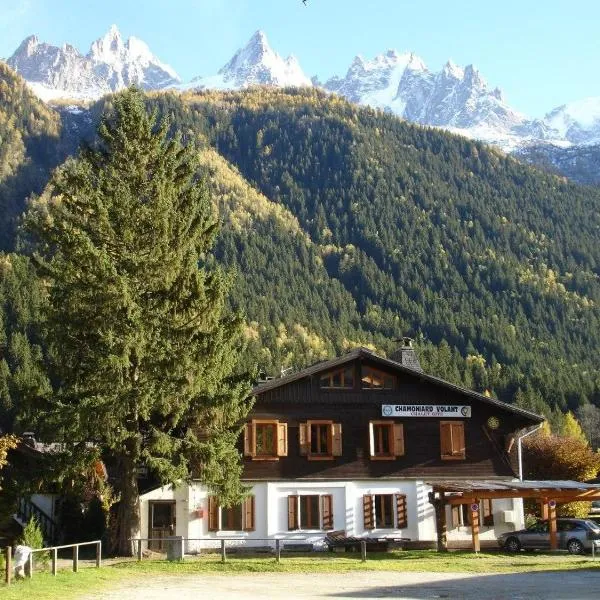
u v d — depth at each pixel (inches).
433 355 5930.1
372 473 1667.1
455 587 1005.2
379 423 1683.1
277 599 883.4
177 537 1309.1
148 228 1344.7
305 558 1392.7
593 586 992.9
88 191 1354.6
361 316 7500.0
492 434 1733.5
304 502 1635.1
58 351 1318.9
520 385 5610.2
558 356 7317.9
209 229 1428.4
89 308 1280.8
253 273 7130.9
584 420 4940.9
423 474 1683.1
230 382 1439.5
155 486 1584.6
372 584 1042.1
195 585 1010.7
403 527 1654.8
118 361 1250.0
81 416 1262.3
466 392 1708.9
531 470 2342.5
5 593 821.2
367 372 1707.7
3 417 3218.5
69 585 935.0
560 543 1534.2
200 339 1325.0
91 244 1257.4
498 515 1695.4
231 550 1572.3
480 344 7194.9
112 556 1357.0
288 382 1659.7
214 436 1381.6
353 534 1632.6
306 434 1653.5
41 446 1798.7
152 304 1334.9
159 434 1318.9
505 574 1156.5
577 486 1514.5
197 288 1328.7
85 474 1359.5
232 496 1381.6
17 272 4325.8
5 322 4033.0
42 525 1684.3
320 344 6279.5
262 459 1624.0
